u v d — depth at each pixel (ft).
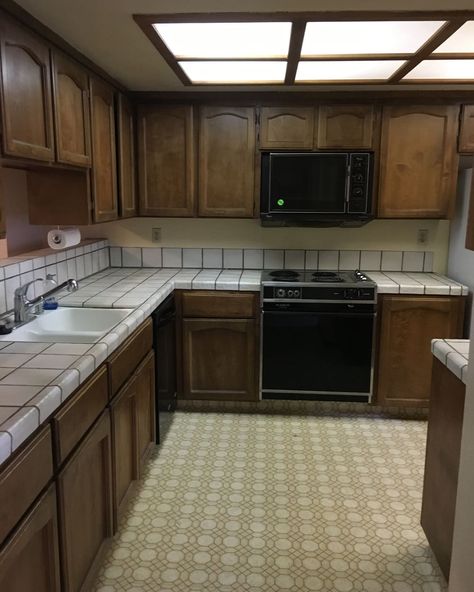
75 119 7.65
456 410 5.68
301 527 7.23
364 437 9.97
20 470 3.93
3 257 8.18
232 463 8.92
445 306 10.38
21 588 3.99
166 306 9.71
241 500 7.84
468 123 10.28
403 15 5.94
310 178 10.56
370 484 8.30
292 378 10.82
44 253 8.83
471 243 4.81
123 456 6.86
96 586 6.10
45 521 4.37
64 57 7.20
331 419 10.79
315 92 10.19
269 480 8.39
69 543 4.93
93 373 5.68
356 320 10.46
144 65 8.39
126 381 6.98
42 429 4.41
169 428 10.24
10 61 5.65
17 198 8.43
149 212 11.02
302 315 10.49
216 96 10.43
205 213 10.96
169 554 6.66
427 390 10.75
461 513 4.94
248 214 10.93
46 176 8.37
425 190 10.61
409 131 10.42
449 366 5.76
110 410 6.17
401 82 9.20
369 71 8.52
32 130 6.23
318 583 6.20
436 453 6.36
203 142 10.69
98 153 8.70
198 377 10.97
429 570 6.41
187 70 8.63
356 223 11.62
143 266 12.28
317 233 12.01
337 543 6.90
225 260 12.20
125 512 7.27
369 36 6.68
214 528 7.18
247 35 6.74
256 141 10.61
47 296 7.81
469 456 4.77
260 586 6.14
